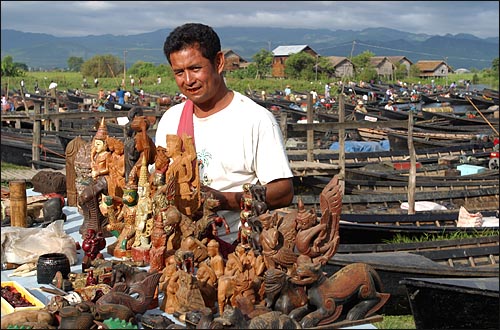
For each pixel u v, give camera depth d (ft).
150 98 129.70
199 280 9.87
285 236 9.57
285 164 12.20
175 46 11.77
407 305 26.55
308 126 47.42
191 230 11.21
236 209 12.11
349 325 9.36
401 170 55.83
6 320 9.05
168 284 9.91
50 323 9.18
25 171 57.67
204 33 11.75
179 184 11.59
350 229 31.55
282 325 8.74
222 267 9.97
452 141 74.90
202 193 11.64
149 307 9.94
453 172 56.08
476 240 30.81
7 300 10.68
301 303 9.30
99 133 13.78
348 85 159.22
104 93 140.67
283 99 134.72
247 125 12.10
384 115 104.58
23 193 15.14
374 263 25.63
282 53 222.07
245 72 218.79
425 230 31.91
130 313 9.24
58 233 12.80
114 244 12.91
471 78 253.85
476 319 21.38
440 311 21.49
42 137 71.51
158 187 11.50
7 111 99.30
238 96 12.46
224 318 8.58
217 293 9.79
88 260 11.91
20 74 214.48
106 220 14.14
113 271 10.42
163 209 11.17
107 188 13.76
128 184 12.17
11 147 63.62
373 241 31.99
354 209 43.80
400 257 27.14
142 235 12.07
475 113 111.14
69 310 8.85
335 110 114.01
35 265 12.29
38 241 12.52
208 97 12.03
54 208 15.37
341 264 25.61
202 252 10.73
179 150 11.66
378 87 173.68
